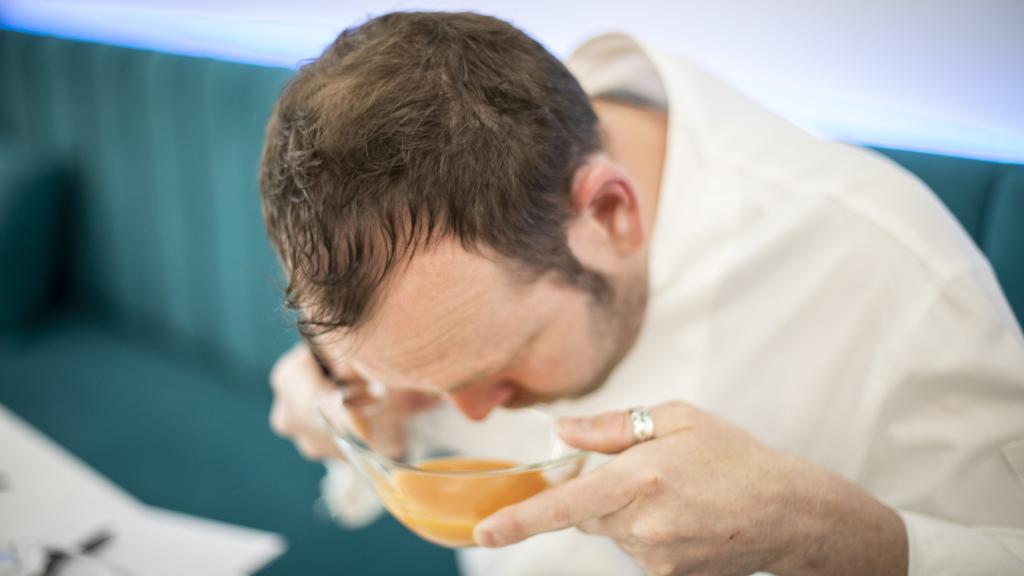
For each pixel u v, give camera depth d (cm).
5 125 216
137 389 153
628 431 60
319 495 122
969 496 71
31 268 182
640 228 70
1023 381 70
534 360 64
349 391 73
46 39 194
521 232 58
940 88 104
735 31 122
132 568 81
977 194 90
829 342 84
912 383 76
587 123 67
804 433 87
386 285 55
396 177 53
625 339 74
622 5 132
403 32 61
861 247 82
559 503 55
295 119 57
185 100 156
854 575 63
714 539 58
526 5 144
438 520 61
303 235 55
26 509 88
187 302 173
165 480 124
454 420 77
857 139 114
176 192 165
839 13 110
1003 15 95
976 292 75
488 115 57
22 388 151
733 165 92
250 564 83
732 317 91
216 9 184
